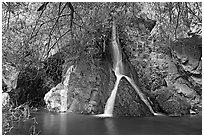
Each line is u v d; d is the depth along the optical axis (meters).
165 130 8.54
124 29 12.58
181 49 13.81
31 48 7.70
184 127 9.11
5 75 10.75
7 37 7.41
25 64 7.96
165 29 8.07
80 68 12.12
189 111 12.34
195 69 14.09
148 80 12.92
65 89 12.77
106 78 12.03
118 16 7.56
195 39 12.98
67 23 7.64
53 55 10.15
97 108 11.30
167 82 13.19
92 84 11.78
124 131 8.26
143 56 13.17
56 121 9.77
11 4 6.70
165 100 12.25
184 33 11.31
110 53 12.47
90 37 7.78
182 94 13.23
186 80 14.09
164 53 13.54
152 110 12.02
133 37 12.88
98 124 9.34
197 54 14.05
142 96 12.24
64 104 12.37
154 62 13.21
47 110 12.71
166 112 12.01
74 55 9.84
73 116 10.83
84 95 11.62
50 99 12.83
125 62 12.99
